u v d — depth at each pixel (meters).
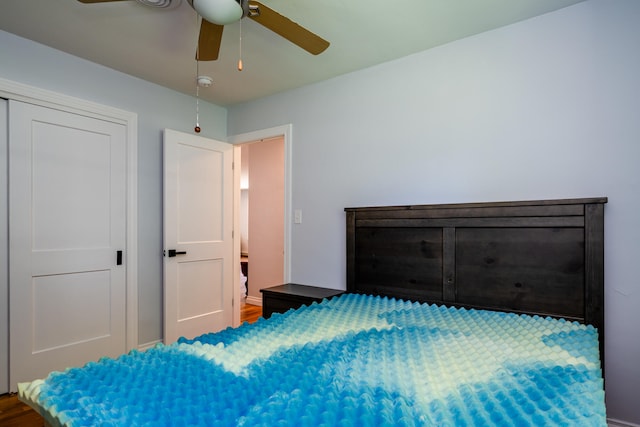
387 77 2.65
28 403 1.01
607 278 1.87
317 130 3.05
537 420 0.78
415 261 2.40
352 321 1.79
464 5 1.96
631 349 1.81
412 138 2.53
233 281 3.67
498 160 2.20
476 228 2.17
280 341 1.44
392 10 1.99
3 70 2.28
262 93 3.32
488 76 2.23
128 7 1.99
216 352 1.30
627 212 1.83
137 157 3.00
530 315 1.98
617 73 1.87
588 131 1.94
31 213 2.42
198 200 3.35
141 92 3.03
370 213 2.61
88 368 1.17
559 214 1.93
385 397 0.92
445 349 1.33
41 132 2.47
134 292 2.94
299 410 0.84
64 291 2.56
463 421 0.78
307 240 3.09
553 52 2.03
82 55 2.59
